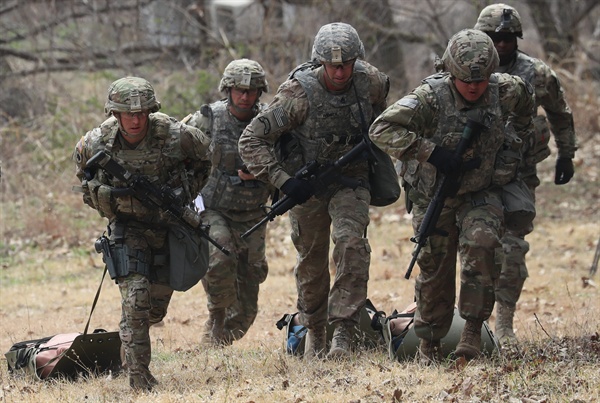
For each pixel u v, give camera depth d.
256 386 16.48
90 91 46.19
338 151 17.88
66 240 36.84
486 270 16.48
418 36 52.44
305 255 18.67
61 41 49.25
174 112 44.66
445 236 16.81
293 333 20.09
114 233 16.95
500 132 16.56
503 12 20.22
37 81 46.47
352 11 49.38
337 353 17.75
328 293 18.98
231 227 21.41
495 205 16.83
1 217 38.72
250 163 17.89
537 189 42.06
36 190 40.84
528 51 57.53
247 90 20.72
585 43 57.53
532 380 15.73
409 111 16.16
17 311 28.03
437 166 16.14
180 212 17.08
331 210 18.09
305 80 17.75
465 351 16.89
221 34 47.41
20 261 34.88
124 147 16.81
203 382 17.25
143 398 15.91
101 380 17.91
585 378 15.66
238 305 21.86
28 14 48.44
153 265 17.56
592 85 47.78
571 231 35.62
